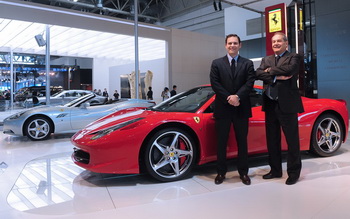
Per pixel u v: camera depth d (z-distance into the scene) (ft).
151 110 10.24
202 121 8.98
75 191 8.05
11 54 50.70
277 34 8.44
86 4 59.06
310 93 26.76
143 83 52.90
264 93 8.84
